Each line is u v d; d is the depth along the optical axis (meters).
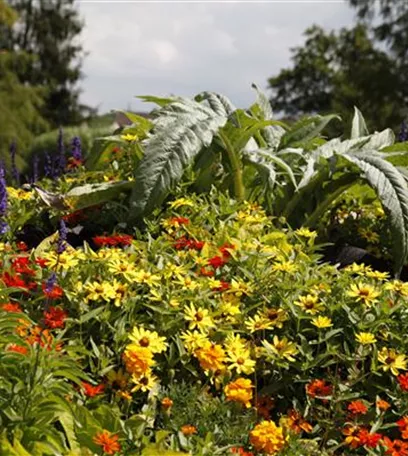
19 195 4.92
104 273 3.39
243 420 2.87
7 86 26.77
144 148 4.89
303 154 5.24
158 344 2.95
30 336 2.79
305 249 4.18
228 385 2.92
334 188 4.98
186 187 4.83
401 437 3.12
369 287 3.38
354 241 5.10
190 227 4.21
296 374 3.24
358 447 3.00
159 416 2.89
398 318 3.47
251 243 3.89
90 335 3.09
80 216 4.75
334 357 3.27
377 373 3.14
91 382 2.84
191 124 4.70
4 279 3.25
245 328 3.30
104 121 33.59
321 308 3.31
